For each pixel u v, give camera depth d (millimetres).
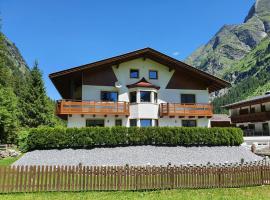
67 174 14016
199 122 32438
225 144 27203
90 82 30328
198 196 13289
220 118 62781
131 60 32031
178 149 25312
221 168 15258
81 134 23859
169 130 25906
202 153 25266
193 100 33188
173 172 14812
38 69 54219
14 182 13531
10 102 44875
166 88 32531
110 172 14297
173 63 32219
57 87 34406
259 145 34125
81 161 22312
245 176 15484
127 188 14273
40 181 13750
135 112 30438
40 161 21797
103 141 24203
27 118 52031
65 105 28469
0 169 13438
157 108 31344
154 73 32531
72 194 13398
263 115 48688
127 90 31328
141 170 14516
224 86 33312
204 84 33656
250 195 13516
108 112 29141
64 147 23516
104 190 14125
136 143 25109
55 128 23609
